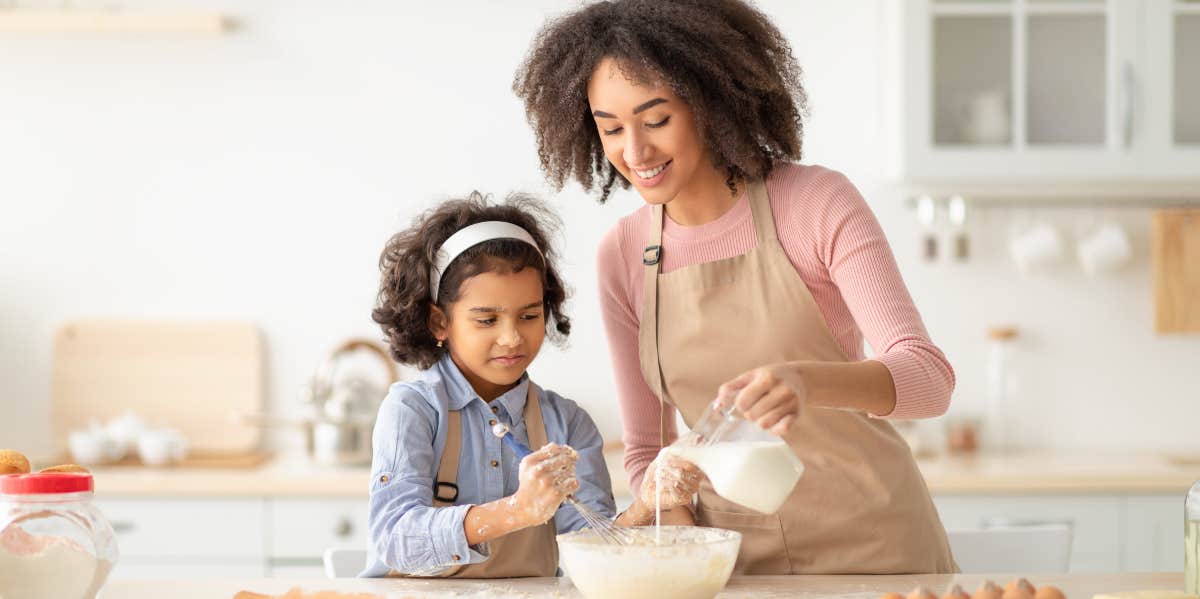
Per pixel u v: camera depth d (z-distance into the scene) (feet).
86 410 10.46
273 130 10.51
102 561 3.83
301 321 10.53
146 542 9.03
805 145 10.41
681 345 5.25
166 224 10.52
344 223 10.52
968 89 9.38
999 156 9.35
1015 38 9.34
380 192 10.51
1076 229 10.41
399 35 10.50
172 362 10.51
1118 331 10.41
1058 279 10.43
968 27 9.37
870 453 5.11
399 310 5.37
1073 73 9.37
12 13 9.86
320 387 9.89
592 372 10.42
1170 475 8.87
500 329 5.13
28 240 10.51
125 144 10.51
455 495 5.09
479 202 6.03
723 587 4.13
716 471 4.00
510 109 10.50
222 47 10.48
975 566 5.60
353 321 10.52
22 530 3.71
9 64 10.44
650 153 4.75
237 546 9.04
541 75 5.11
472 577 4.90
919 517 5.15
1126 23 9.30
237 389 10.50
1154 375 10.39
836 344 5.13
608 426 10.41
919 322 4.68
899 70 9.38
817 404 4.07
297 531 9.04
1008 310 10.43
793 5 10.37
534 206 5.97
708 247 5.21
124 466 9.65
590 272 10.41
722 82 4.76
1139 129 9.34
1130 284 10.39
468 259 5.14
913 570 5.08
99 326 10.50
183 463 9.68
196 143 10.52
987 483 8.88
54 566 3.72
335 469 9.45
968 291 10.44
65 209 10.52
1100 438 10.41
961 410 10.45
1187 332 10.09
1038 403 10.43
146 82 10.49
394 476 4.88
